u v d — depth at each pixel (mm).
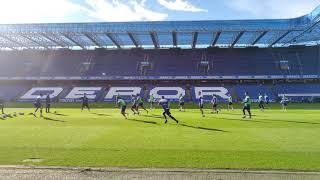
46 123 24578
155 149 14500
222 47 71500
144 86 63688
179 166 11586
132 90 62000
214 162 12164
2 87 64562
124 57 70688
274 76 64125
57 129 21141
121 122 25297
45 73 67188
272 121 26297
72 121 26047
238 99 58281
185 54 70562
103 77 65438
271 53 69250
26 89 63500
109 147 14938
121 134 18953
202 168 11297
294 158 12805
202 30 55312
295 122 25531
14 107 47125
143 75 65750
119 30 56719
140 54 71250
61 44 69312
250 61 67750
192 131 20234
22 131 20188
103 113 34844
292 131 20391
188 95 59812
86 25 57031
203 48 71812
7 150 14219
